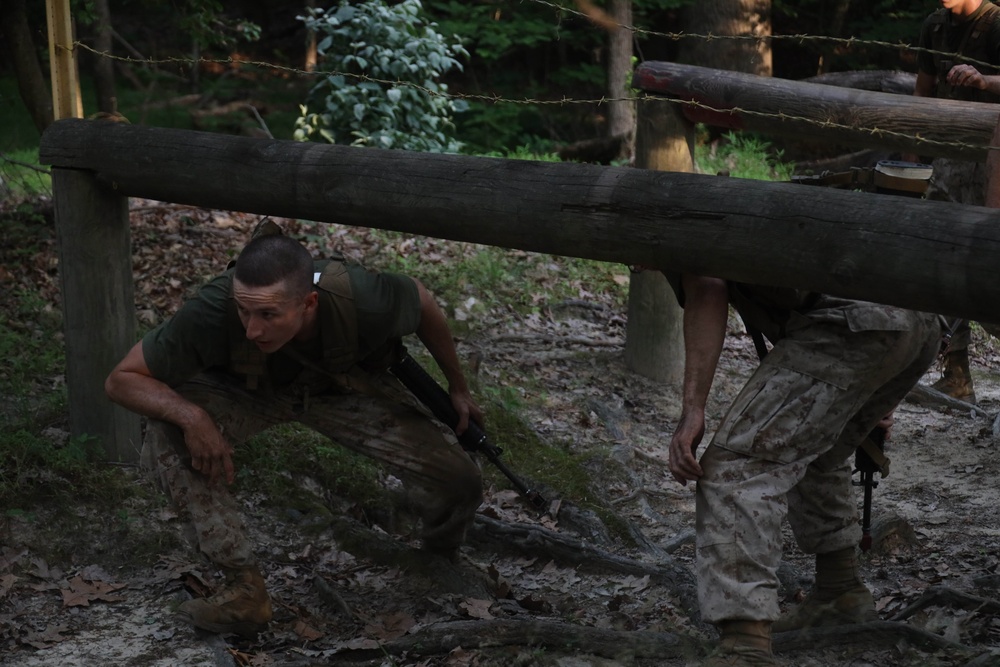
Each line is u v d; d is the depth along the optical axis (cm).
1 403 477
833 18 1351
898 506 475
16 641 337
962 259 231
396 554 394
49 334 558
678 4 1194
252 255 294
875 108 465
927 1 1290
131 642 337
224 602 334
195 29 783
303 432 478
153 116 1304
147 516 411
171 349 316
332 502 452
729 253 266
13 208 739
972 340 774
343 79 913
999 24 555
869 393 290
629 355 640
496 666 317
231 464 320
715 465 279
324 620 356
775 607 270
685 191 274
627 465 515
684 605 365
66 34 423
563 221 295
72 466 419
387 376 354
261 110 1345
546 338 674
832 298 290
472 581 382
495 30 1302
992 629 334
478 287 725
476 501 371
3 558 380
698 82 533
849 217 248
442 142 965
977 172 586
